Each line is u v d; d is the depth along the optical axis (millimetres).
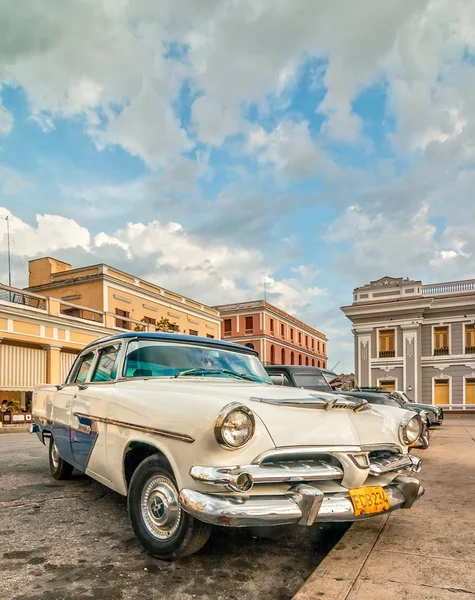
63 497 4539
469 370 28047
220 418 2502
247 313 45875
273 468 2551
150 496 2975
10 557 3014
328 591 2428
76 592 2525
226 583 2672
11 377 18516
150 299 29141
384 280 31156
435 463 6918
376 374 30312
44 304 20062
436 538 3277
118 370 3900
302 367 8188
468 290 28812
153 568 2842
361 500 2729
